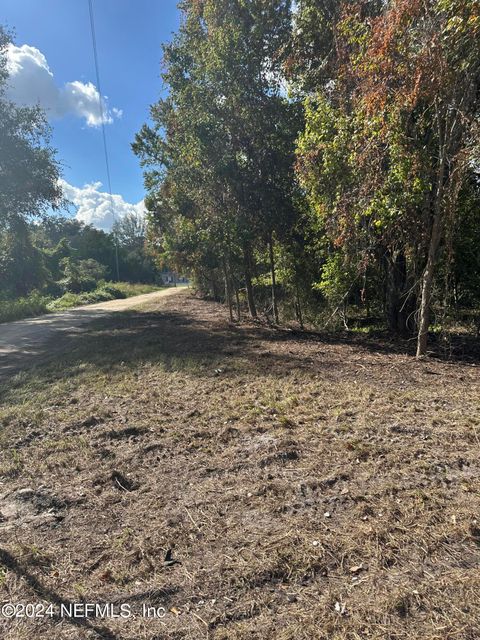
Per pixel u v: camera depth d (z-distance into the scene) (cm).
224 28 1066
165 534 272
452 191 644
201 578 232
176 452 396
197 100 1116
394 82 611
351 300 1188
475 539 256
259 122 1124
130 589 226
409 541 255
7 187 1745
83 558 252
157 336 1159
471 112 654
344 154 731
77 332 1355
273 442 402
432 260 733
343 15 691
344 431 428
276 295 1466
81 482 346
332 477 333
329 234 816
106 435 444
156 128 1642
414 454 369
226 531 273
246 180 1166
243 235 1167
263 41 1112
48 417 511
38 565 246
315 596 217
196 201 1280
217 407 522
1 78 1725
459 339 954
